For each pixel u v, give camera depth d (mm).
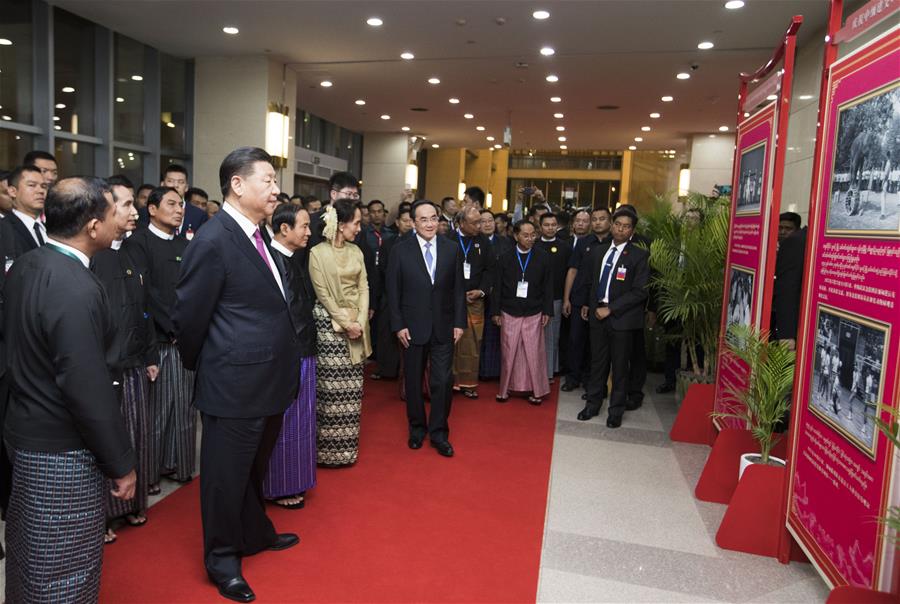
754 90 3605
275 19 7797
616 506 3312
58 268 1729
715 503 3408
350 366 3627
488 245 5402
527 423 4688
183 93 10062
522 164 26906
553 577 2582
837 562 2234
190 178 10211
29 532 1748
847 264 2260
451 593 2426
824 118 2498
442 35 8156
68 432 1747
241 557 2508
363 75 10602
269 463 3045
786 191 8109
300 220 3031
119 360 1933
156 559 2590
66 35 8008
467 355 5289
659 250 4656
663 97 11211
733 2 6523
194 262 2205
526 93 11461
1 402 2512
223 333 2281
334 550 2729
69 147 8148
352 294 3604
